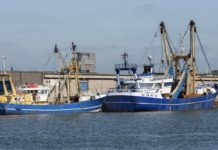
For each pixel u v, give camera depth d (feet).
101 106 527.81
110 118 461.37
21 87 522.06
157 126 398.42
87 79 628.69
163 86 542.16
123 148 290.76
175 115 490.90
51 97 556.51
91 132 362.94
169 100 534.78
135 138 328.08
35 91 517.14
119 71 554.46
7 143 313.12
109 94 526.57
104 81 643.45
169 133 353.92
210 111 541.75
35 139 329.52
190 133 353.92
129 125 405.39
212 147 291.58
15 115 488.02
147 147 293.02
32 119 455.63
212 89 600.39
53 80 583.99
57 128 389.19
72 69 545.44
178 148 289.12
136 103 518.37
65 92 577.43
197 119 454.81
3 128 390.01
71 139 327.67
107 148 291.38
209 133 353.31
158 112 519.19
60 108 504.84
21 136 344.08
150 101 523.70
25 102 501.56
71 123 423.23
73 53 547.90
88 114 502.79
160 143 306.55
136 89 529.04
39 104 502.79
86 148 292.20
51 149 290.97
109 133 355.56
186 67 564.71
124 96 518.78
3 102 490.90
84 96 543.80
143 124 411.95
